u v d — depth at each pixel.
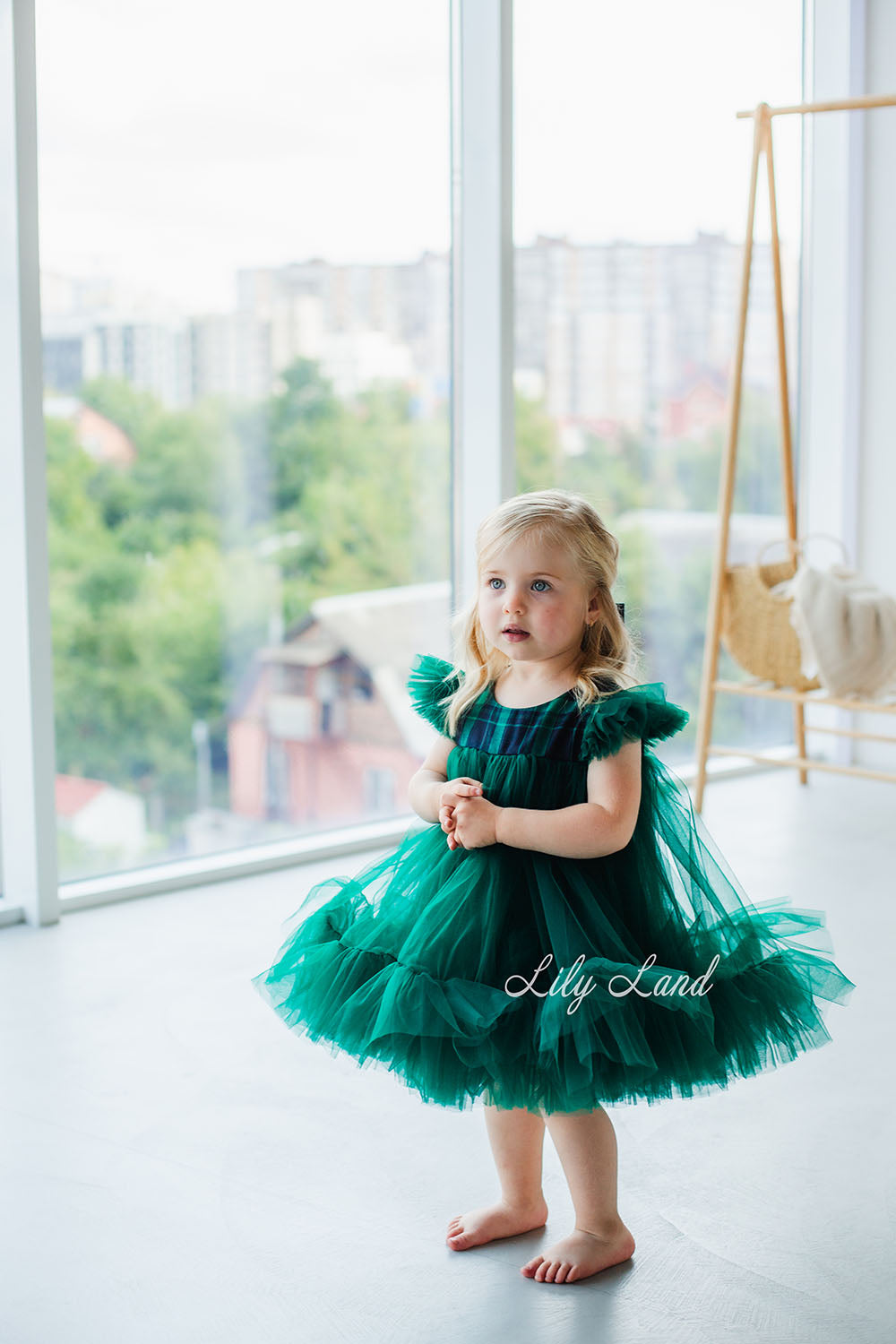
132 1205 1.52
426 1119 1.73
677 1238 1.44
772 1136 1.68
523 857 1.37
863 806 3.30
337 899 1.47
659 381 3.43
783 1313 1.31
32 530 2.38
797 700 3.04
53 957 2.30
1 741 2.49
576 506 1.45
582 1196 1.38
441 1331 1.28
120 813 2.67
